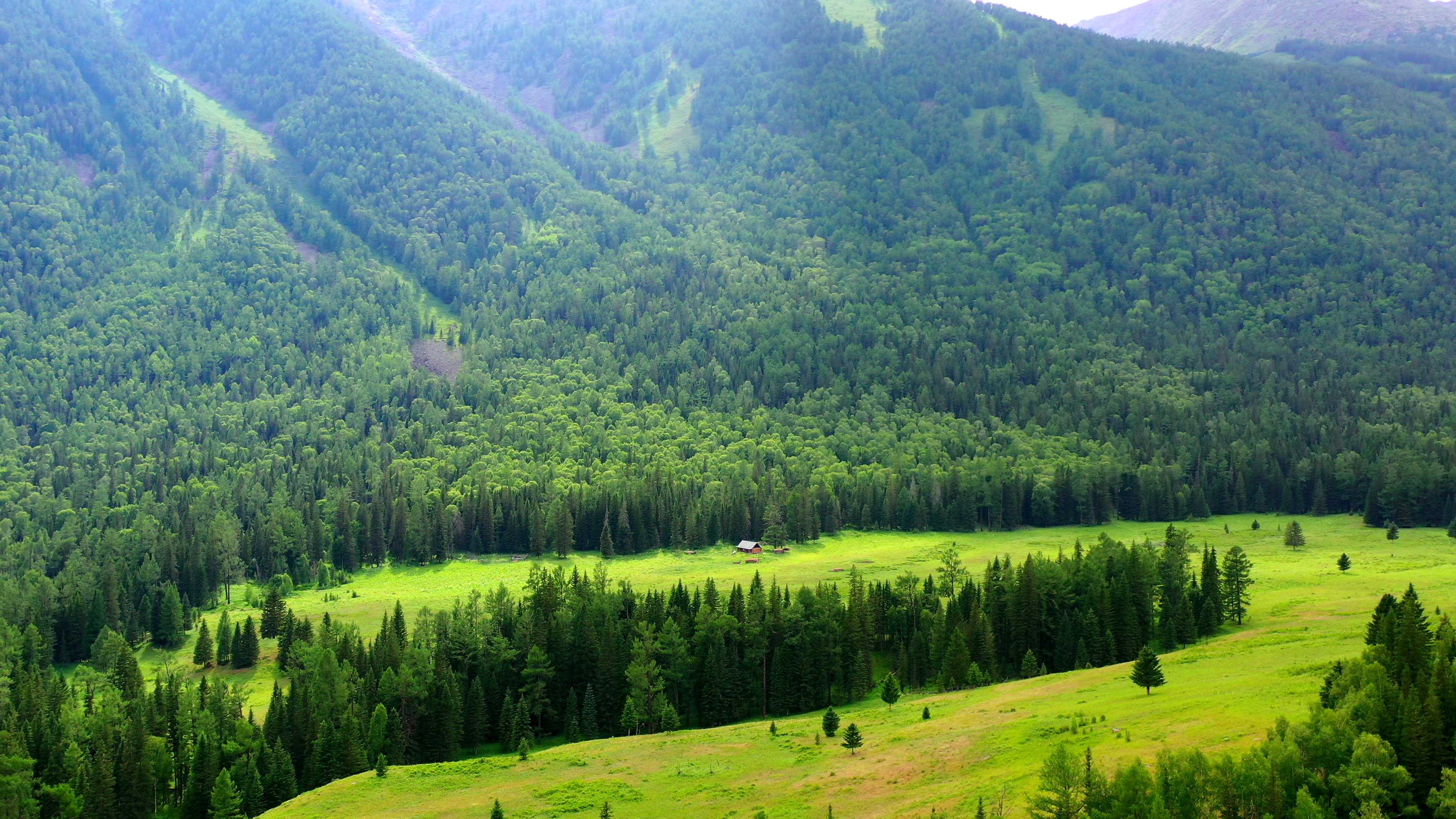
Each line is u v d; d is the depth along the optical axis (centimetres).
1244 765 7581
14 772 12356
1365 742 7575
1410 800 7494
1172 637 14550
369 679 14562
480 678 14950
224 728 13712
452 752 13825
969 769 9950
